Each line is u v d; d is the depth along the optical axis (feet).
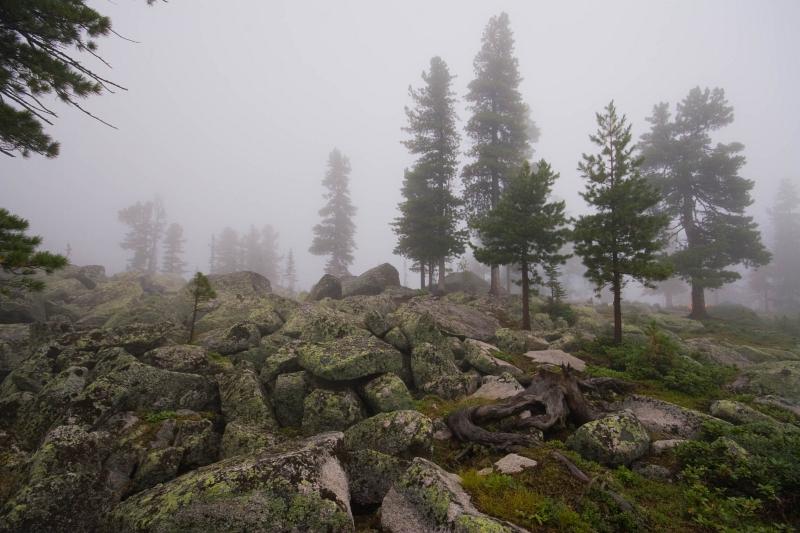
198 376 35.19
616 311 57.67
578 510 20.90
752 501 21.75
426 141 106.83
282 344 48.03
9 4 29.35
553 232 67.56
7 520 19.15
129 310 62.54
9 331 48.47
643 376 45.50
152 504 19.07
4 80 30.78
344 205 181.88
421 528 19.47
